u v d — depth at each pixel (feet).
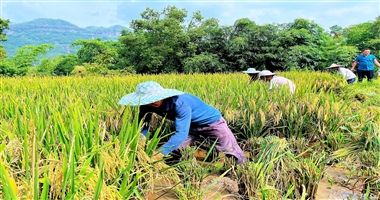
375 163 11.99
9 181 5.43
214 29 89.45
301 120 15.38
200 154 14.74
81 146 7.86
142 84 10.76
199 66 83.71
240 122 15.61
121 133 9.07
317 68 82.17
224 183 11.69
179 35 85.35
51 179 6.67
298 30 84.28
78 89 21.01
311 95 18.37
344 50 73.82
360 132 14.60
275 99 17.58
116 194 7.27
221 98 17.71
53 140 8.57
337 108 15.56
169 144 10.34
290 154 11.61
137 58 93.81
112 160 7.89
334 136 14.76
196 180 10.20
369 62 40.83
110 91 19.66
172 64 90.84
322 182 12.03
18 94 19.45
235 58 87.81
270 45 84.99
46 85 23.94
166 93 10.56
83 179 6.83
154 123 14.62
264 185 9.97
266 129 16.10
